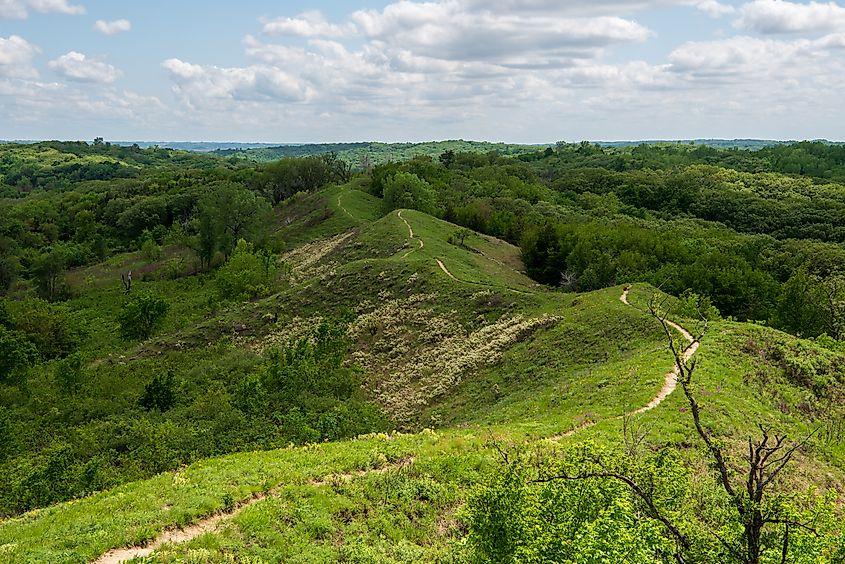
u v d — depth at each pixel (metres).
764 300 60.31
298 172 149.12
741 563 9.05
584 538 9.29
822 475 21.84
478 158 186.88
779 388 29.44
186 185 154.62
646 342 36.94
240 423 33.78
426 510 17.56
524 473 12.31
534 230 84.94
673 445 21.17
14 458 32.12
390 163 144.62
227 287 80.88
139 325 67.88
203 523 15.74
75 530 15.00
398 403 43.19
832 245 89.75
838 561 9.18
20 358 50.44
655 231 92.56
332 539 15.61
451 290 59.09
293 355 46.88
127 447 31.25
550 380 36.97
